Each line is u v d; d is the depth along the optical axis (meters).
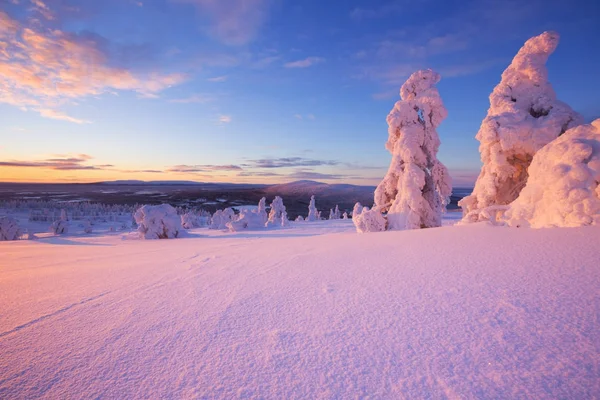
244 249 7.20
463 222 8.48
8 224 26.47
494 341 1.77
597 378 1.40
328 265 4.04
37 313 2.69
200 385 1.54
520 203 6.04
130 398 1.45
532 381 1.42
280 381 1.55
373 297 2.62
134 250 9.48
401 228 13.82
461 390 1.41
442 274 3.05
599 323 1.84
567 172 5.10
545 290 2.37
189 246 10.02
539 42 9.93
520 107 9.99
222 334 2.10
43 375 1.66
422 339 1.86
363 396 1.41
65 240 21.12
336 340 1.93
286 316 2.35
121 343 2.02
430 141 14.25
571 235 3.76
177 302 2.87
